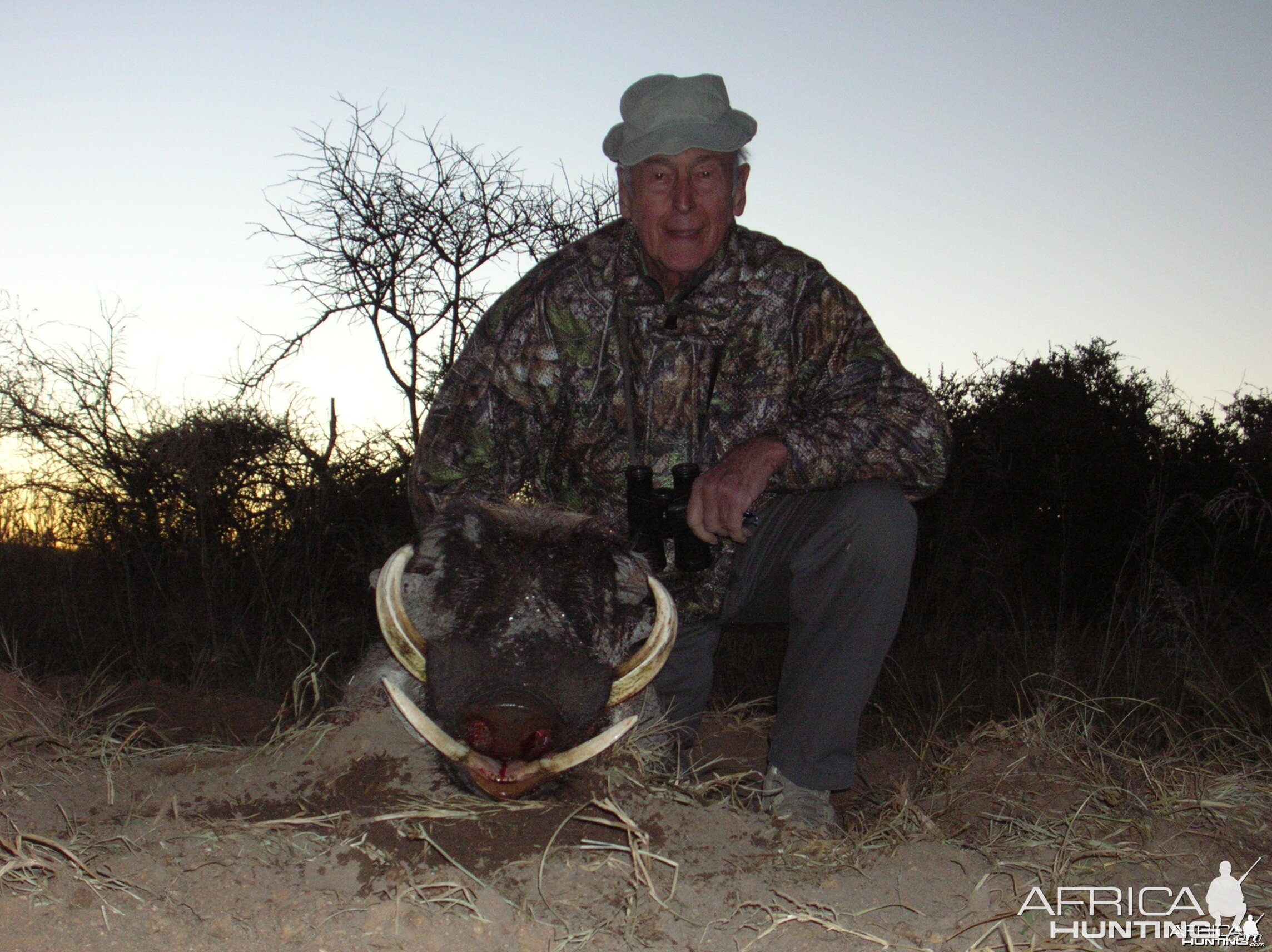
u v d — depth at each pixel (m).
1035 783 1.55
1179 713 2.12
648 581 1.39
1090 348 4.59
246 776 1.35
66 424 3.71
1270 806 1.45
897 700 2.55
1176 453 4.18
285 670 2.70
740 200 1.78
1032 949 1.04
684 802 1.33
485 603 1.33
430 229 4.86
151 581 3.29
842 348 1.64
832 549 1.49
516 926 1.07
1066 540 3.60
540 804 1.26
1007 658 2.78
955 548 3.74
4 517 3.74
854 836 1.33
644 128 1.60
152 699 2.26
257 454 3.67
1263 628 2.70
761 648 3.01
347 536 3.55
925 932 1.09
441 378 4.74
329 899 1.08
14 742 1.43
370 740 1.37
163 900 1.07
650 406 1.67
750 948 1.05
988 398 4.63
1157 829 1.36
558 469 1.73
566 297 1.68
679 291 1.67
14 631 2.63
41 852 1.12
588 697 1.29
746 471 1.46
